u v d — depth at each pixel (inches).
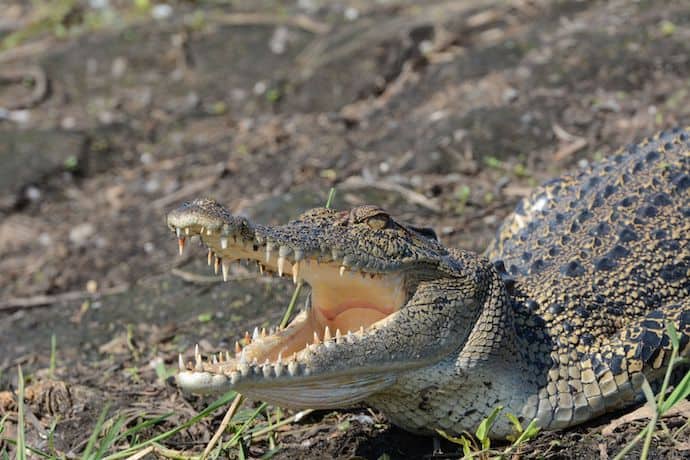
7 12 1352.1
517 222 617.9
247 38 1148.5
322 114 985.5
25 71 1145.4
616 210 548.4
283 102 1024.9
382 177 812.0
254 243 417.4
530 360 468.4
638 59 884.0
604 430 459.8
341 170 842.8
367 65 1020.5
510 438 458.6
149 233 837.8
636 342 471.5
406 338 432.8
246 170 905.5
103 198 927.0
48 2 1337.4
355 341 420.2
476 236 707.4
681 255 522.6
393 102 952.3
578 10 1024.9
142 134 1024.9
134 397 567.2
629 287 506.6
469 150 813.9
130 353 642.8
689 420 448.1
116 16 1282.0
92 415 548.4
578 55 909.2
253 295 678.5
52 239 864.9
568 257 524.4
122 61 1147.3
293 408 430.3
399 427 491.2
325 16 1175.6
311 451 482.6
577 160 784.3
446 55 1011.3
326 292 453.1
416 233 460.1
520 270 530.9
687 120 793.6
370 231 438.3
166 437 474.6
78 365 633.6
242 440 473.1
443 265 447.5
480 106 869.2
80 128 1034.1
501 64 940.6
